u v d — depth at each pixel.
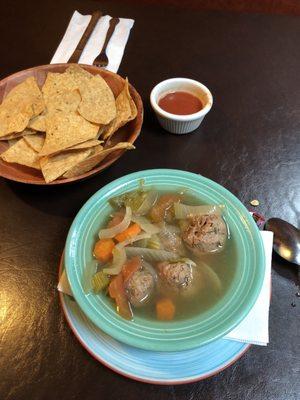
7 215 0.34
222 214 0.29
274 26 0.49
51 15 0.50
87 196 0.35
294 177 0.36
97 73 0.39
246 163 0.37
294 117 0.40
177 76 0.44
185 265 0.26
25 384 0.26
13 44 0.47
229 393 0.25
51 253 0.32
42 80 0.39
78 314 0.27
